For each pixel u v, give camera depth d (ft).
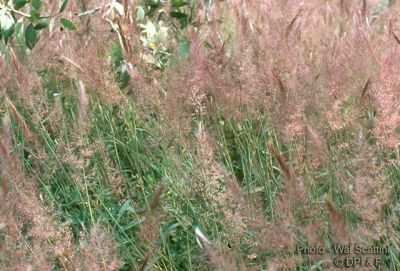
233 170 12.35
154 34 14.64
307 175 10.77
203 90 11.97
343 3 15.02
